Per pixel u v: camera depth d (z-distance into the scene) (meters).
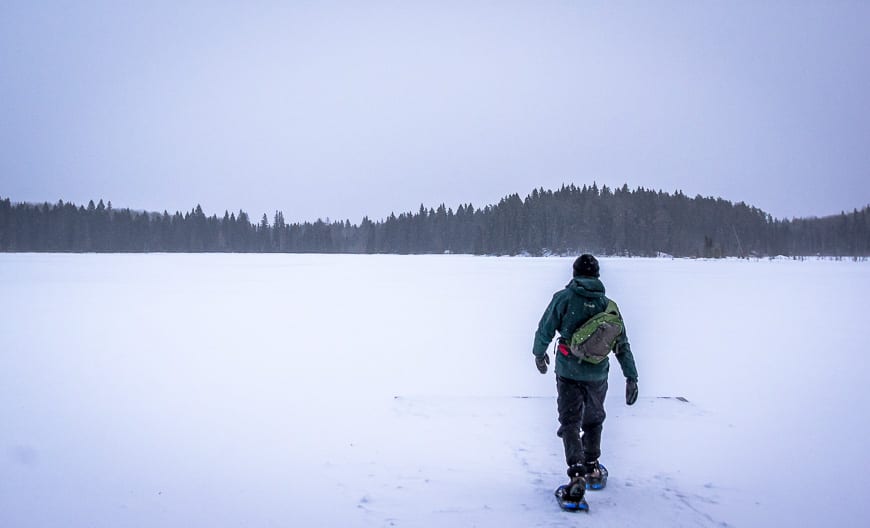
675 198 130.75
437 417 5.61
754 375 7.66
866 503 3.71
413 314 15.03
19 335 11.05
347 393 6.65
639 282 28.55
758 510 3.61
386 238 137.25
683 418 5.57
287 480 4.09
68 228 118.62
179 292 21.44
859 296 20.67
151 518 3.50
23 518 3.49
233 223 136.50
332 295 20.69
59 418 5.59
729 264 63.12
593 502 3.71
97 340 10.53
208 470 4.28
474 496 3.81
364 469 4.29
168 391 6.73
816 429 5.25
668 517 3.50
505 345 10.23
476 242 116.19
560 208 125.00
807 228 132.62
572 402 3.79
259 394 6.60
